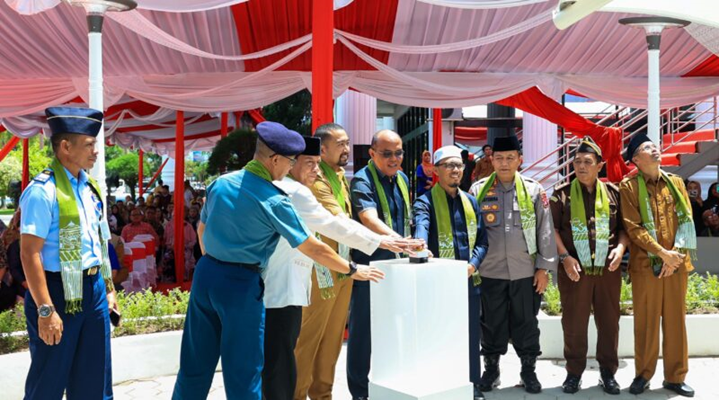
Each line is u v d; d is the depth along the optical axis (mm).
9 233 5359
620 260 5301
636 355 5441
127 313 6145
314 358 4621
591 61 10477
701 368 6051
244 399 3523
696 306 6766
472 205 5109
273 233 3627
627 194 5379
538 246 5289
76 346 3738
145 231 11156
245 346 3537
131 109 14812
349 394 5375
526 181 5391
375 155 4957
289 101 19969
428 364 3604
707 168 15367
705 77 11438
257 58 10078
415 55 10133
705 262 11461
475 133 19953
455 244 4957
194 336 3668
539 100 11516
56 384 3633
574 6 4523
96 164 6086
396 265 3619
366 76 10875
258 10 8641
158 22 8773
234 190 3568
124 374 5734
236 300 3527
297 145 3650
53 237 3631
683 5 6582
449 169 4949
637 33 9406
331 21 6680
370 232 3969
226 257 3580
